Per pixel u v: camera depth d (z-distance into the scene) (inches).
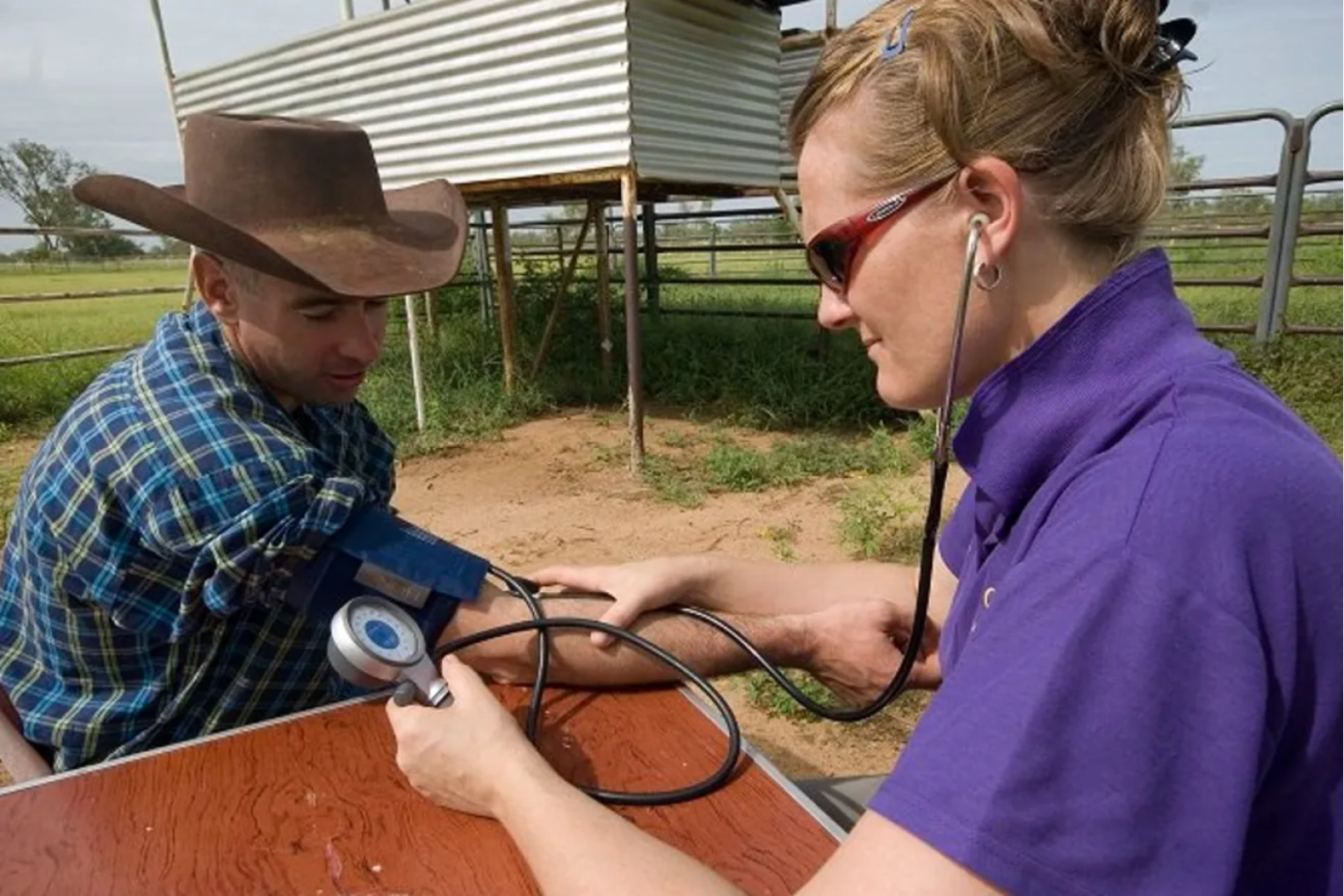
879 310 34.4
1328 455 29.2
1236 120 234.7
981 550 39.0
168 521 45.9
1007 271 31.8
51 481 49.8
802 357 294.5
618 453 232.2
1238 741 23.7
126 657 52.5
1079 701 24.0
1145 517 25.6
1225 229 243.8
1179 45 32.8
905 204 32.3
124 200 47.7
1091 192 30.8
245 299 50.9
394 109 241.3
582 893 30.7
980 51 30.1
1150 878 23.5
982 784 24.0
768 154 245.6
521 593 50.5
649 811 38.7
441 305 385.1
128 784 40.3
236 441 47.3
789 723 111.2
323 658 57.3
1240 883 29.4
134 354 55.3
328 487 46.7
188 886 34.2
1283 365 231.6
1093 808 23.5
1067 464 30.6
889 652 54.1
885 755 105.0
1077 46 30.0
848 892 24.7
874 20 33.7
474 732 37.9
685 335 341.1
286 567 46.1
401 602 47.3
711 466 211.2
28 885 34.1
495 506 193.9
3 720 53.1
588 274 420.8
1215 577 24.5
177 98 306.3
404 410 266.7
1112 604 24.5
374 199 57.8
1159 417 28.8
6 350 342.3
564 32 203.8
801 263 621.9
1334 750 27.5
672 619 52.5
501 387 293.0
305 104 265.3
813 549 163.2
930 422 222.7
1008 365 32.1
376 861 35.6
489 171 226.5
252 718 56.2
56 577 50.0
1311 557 25.5
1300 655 25.5
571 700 48.0
